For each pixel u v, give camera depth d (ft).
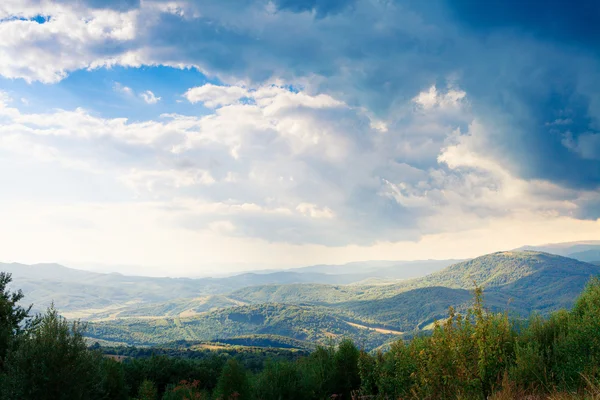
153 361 114.32
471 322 26.25
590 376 20.08
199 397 71.05
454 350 24.84
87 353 39.17
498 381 23.91
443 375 24.50
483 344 24.84
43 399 35.04
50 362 36.06
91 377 38.93
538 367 23.71
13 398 34.53
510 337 27.71
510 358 25.55
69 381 36.32
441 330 26.37
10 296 54.08
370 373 34.71
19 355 36.22
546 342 27.22
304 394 56.70
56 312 39.91
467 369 24.26
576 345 24.14
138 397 77.46
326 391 54.70
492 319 26.94
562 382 21.91
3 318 49.39
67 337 38.34
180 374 110.42
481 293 26.91
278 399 56.95
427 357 25.98
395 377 31.55
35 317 50.47
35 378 35.22
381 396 32.35
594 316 25.35
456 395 23.52
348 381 54.24
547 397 20.39
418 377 26.61
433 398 24.54
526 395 21.68
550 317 30.91
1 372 37.50
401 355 30.91
